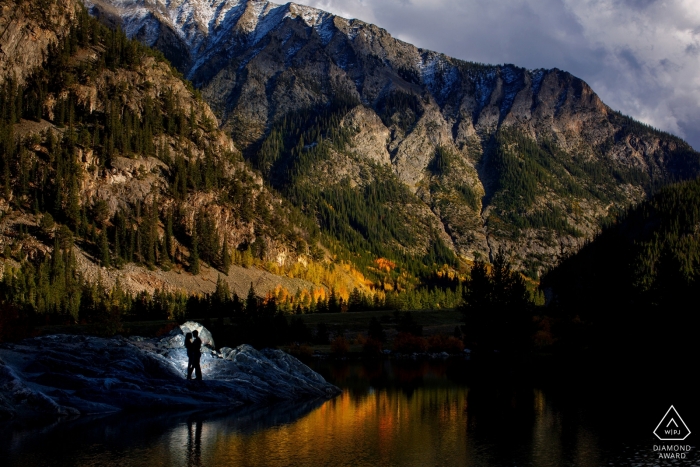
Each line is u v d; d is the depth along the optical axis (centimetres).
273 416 4884
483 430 4481
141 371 5281
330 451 3753
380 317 18488
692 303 7800
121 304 16162
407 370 9800
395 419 4925
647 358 8425
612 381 7688
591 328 10194
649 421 4856
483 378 8375
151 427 4181
